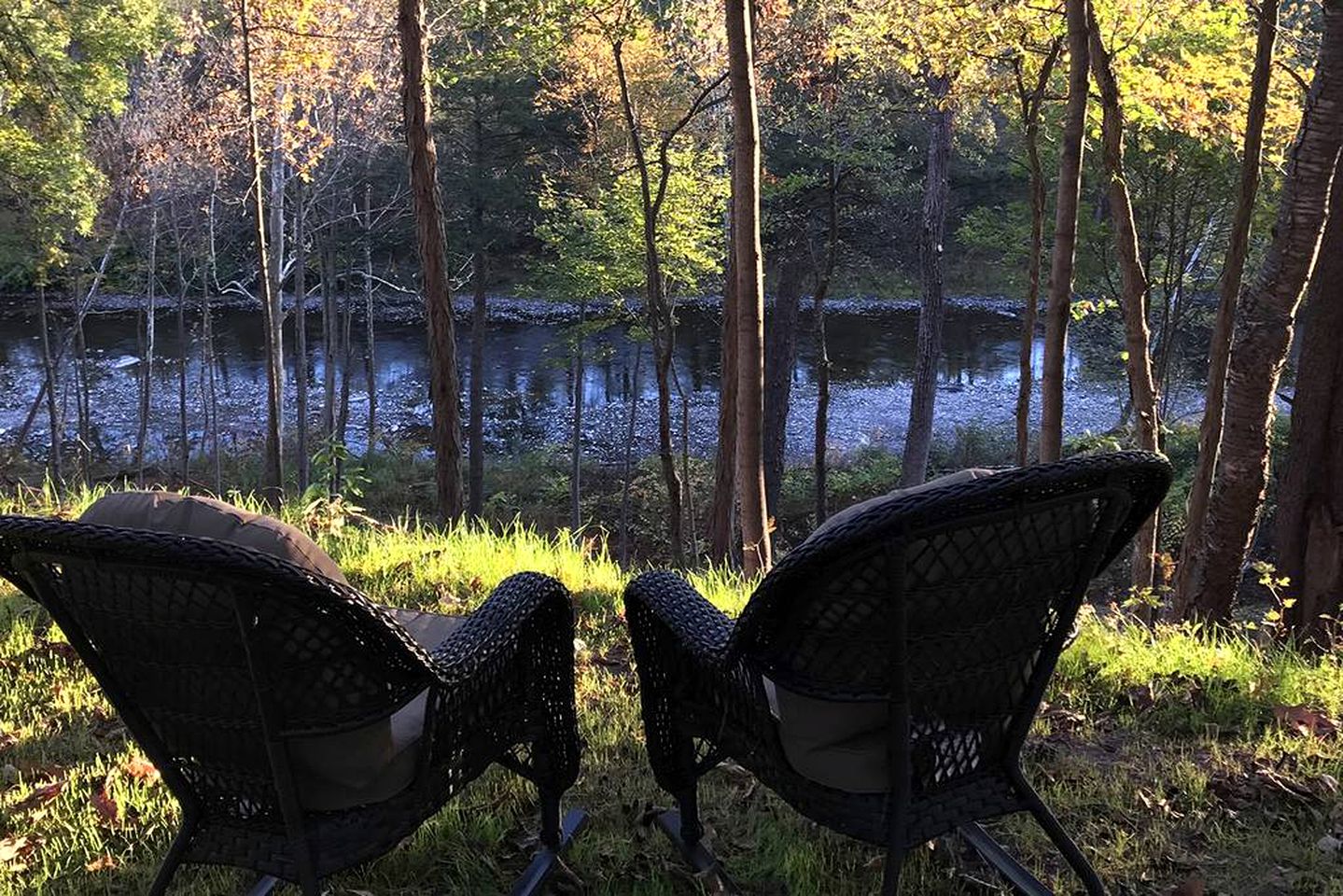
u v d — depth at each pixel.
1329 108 6.66
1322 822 3.06
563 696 2.77
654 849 2.92
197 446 28.83
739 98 6.73
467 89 24.27
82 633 2.14
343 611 1.96
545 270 22.05
